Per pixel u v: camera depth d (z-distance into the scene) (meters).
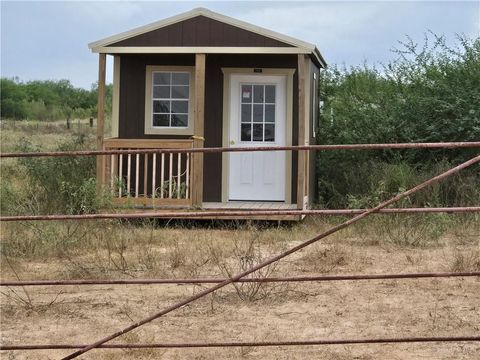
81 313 8.27
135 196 13.74
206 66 14.53
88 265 10.24
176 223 13.75
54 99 62.97
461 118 16.31
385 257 11.00
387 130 16.95
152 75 14.54
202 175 13.70
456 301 8.77
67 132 38.84
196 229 13.36
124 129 14.59
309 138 15.09
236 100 14.52
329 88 18.39
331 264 10.40
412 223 12.62
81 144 17.03
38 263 10.66
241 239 12.05
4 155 5.80
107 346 5.80
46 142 29.16
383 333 7.50
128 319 8.01
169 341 7.26
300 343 5.77
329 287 9.38
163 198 13.45
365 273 9.89
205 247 11.17
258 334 7.48
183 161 14.45
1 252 11.01
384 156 17.06
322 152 17.14
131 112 14.59
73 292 9.20
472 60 17.16
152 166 14.34
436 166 15.67
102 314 8.23
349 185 16.05
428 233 12.30
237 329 7.67
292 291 9.09
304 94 13.47
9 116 57.34
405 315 8.17
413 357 6.84
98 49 13.63
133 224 13.13
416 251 11.50
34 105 58.81
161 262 10.44
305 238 12.38
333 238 12.34
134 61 14.55
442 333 7.50
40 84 65.88
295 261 10.61
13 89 61.09
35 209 13.60
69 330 7.66
